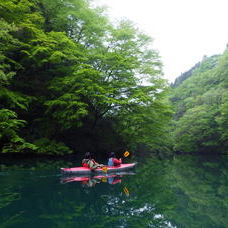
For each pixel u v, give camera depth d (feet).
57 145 51.60
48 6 57.72
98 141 68.23
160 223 17.49
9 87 50.34
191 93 180.14
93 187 27.71
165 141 76.54
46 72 56.29
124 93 60.44
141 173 41.70
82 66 52.95
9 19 44.73
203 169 53.52
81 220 17.20
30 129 54.85
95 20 59.47
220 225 17.43
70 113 52.08
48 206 20.01
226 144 119.55
